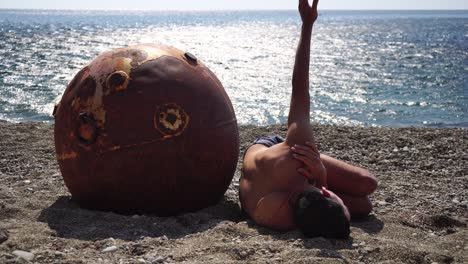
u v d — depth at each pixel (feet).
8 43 166.61
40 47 151.43
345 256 14.65
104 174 17.02
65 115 17.61
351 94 68.69
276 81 79.15
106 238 15.92
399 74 91.45
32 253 14.25
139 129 16.70
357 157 29.94
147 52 17.53
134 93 16.81
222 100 17.99
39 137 34.06
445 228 18.54
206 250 15.01
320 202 15.55
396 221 18.63
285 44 179.52
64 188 21.84
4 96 62.13
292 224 16.34
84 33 256.93
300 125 16.72
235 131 18.34
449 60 120.57
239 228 16.60
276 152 16.89
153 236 16.25
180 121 16.93
